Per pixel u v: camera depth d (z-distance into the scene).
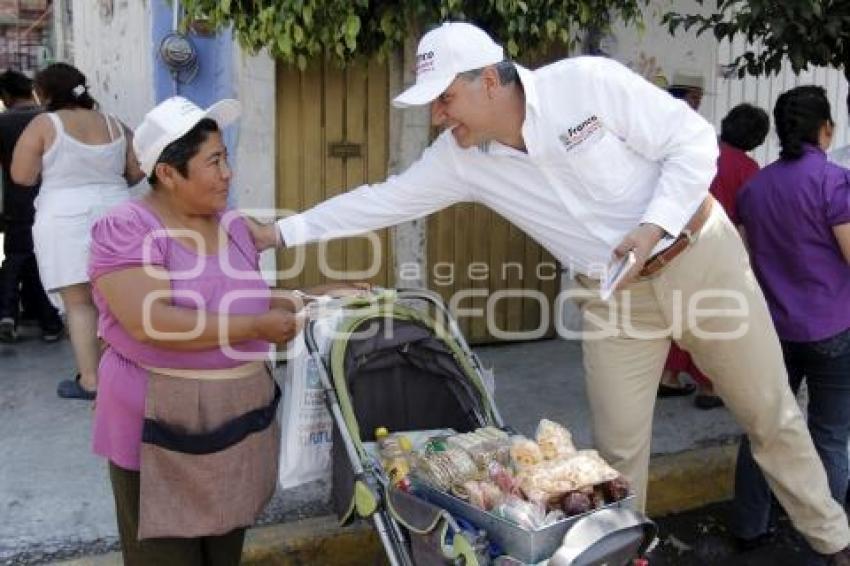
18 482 3.90
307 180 5.43
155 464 2.48
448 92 2.75
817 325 3.54
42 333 6.21
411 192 3.21
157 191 2.52
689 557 4.03
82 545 3.41
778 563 3.98
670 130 2.80
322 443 3.06
